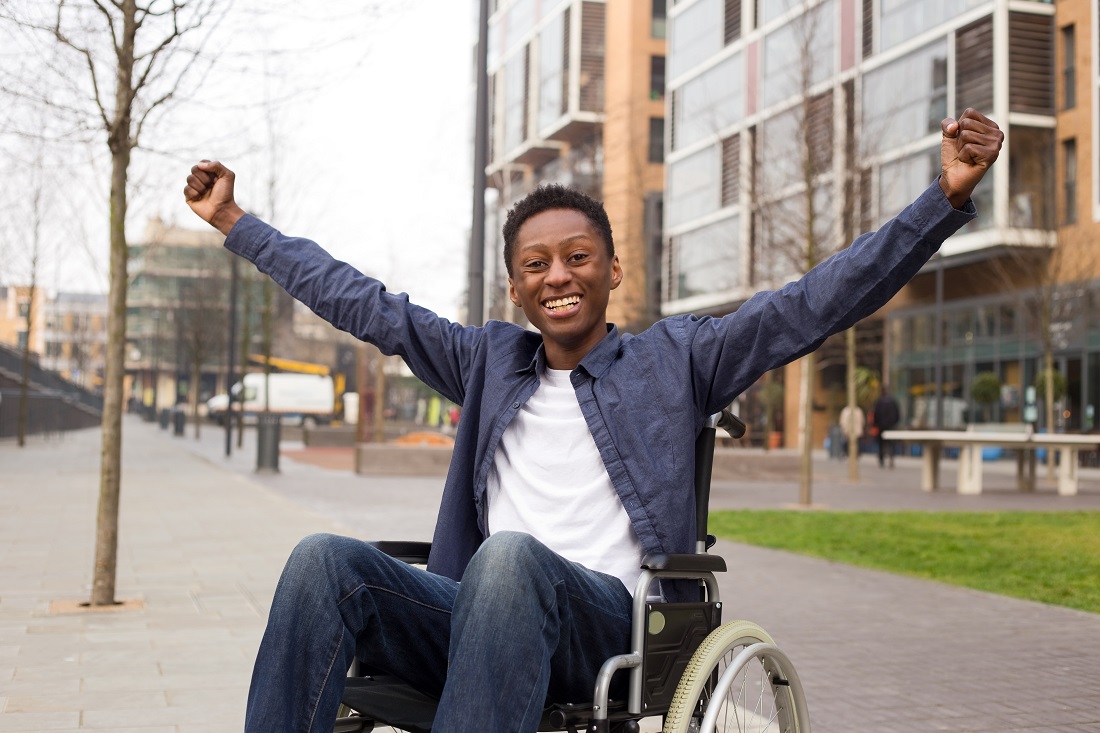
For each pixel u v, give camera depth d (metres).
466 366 2.80
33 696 4.40
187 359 61.50
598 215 2.68
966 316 31.09
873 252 2.38
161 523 11.11
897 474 24.38
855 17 30.06
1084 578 8.16
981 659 5.45
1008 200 25.59
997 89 26.03
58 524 10.91
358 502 14.37
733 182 33.72
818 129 16.86
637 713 2.30
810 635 6.01
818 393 39.22
